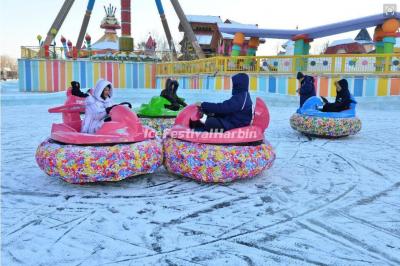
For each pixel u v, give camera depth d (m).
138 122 4.23
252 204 3.66
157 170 4.84
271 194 3.97
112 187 4.12
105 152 3.92
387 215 3.42
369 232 3.05
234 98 4.37
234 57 17.75
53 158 3.91
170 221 3.22
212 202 3.70
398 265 2.53
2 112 11.65
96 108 4.65
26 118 10.10
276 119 10.88
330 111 7.75
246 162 4.18
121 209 3.48
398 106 14.34
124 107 4.23
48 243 2.78
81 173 3.86
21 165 5.00
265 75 17.27
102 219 3.24
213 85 17.88
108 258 2.57
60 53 22.45
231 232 3.02
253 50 22.53
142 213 3.39
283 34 20.89
